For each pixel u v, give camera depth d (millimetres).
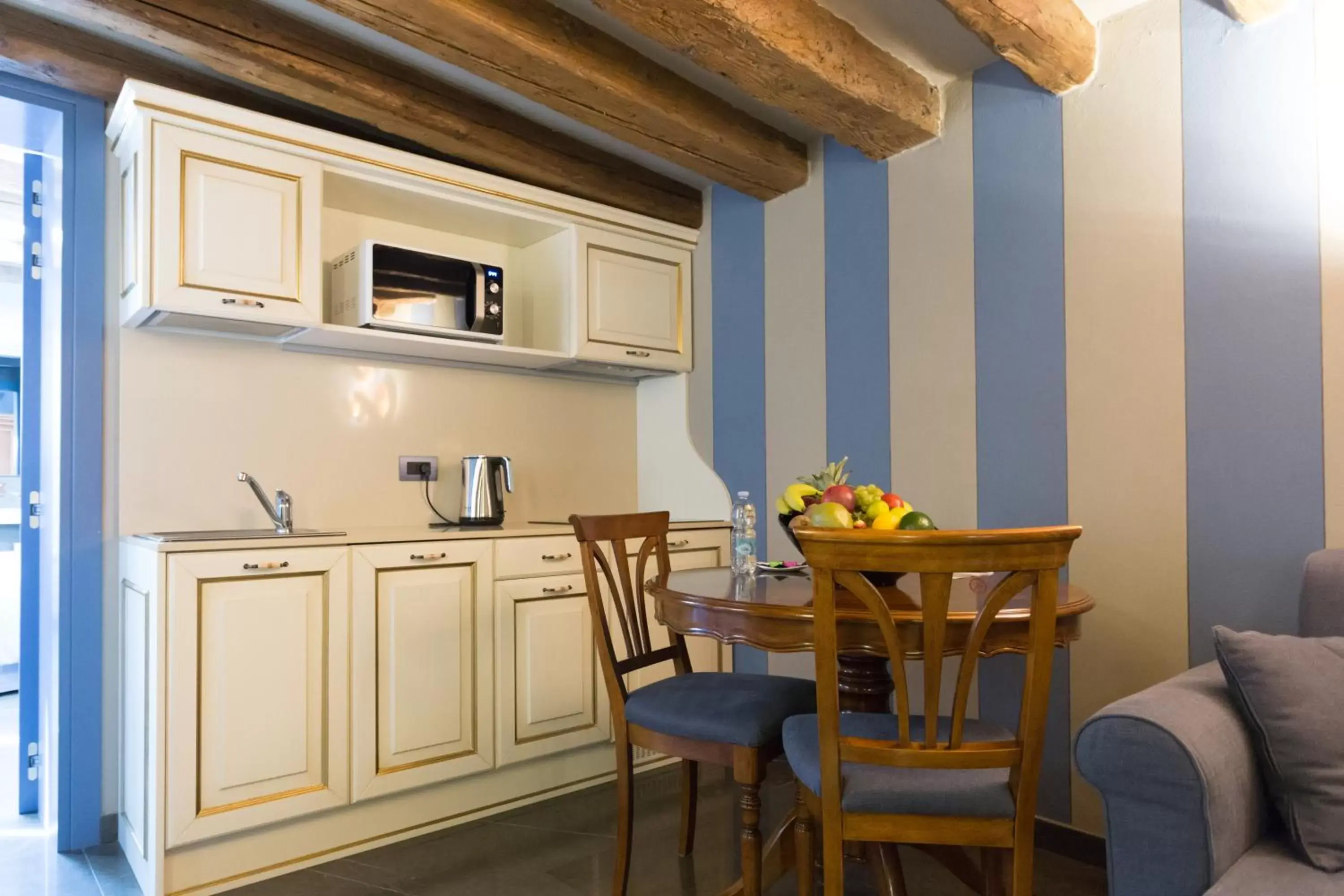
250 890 2193
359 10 2061
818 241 3145
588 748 2965
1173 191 2238
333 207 2986
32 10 2262
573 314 3223
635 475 3875
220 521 2695
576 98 2541
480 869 2301
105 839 2471
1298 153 2031
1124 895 1351
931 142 2781
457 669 2621
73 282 2477
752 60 2279
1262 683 1406
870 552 1357
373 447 3045
